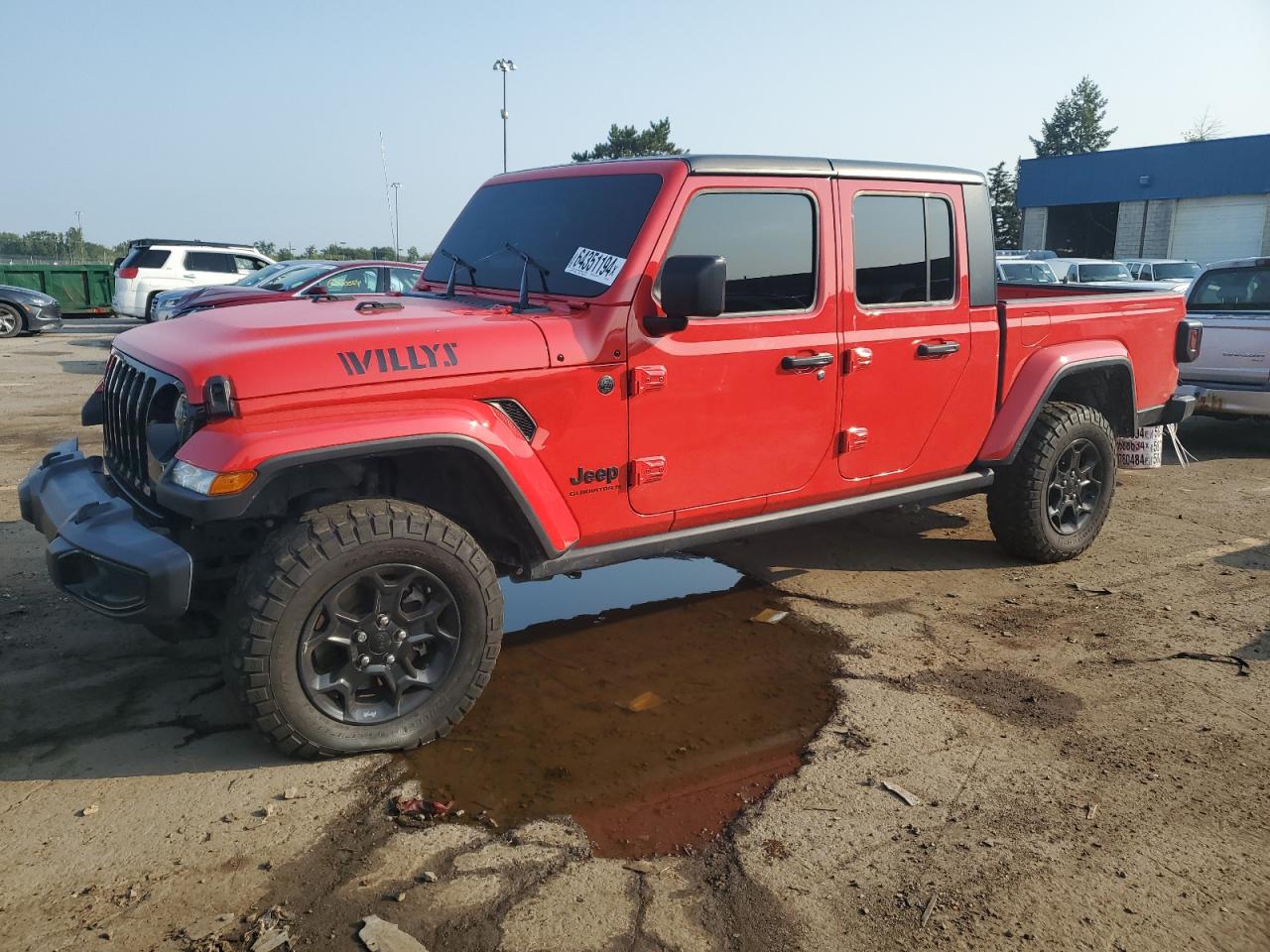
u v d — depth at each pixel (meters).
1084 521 5.46
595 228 3.83
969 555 5.59
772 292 4.01
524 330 3.46
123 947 2.40
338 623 3.16
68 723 3.50
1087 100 76.81
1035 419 5.11
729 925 2.51
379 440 3.07
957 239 4.65
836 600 4.88
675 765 3.30
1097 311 5.36
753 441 4.04
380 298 4.21
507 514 3.52
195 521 2.93
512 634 4.45
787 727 3.58
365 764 3.28
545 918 2.52
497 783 3.17
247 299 11.58
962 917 2.55
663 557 5.56
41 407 10.03
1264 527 6.18
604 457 3.66
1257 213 31.17
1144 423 5.82
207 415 3.00
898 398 4.49
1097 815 3.01
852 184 4.21
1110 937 2.48
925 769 3.28
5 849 2.79
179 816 2.96
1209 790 3.16
